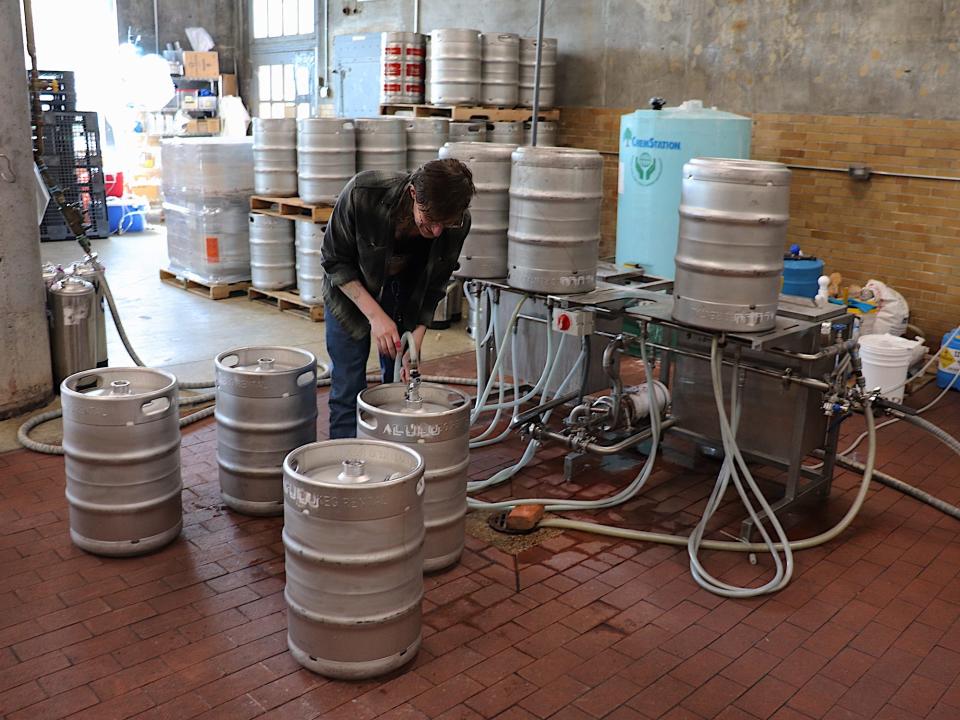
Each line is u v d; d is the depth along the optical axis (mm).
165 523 3078
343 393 3418
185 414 4461
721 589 2926
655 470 4016
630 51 6957
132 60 11859
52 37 12180
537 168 3432
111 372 3141
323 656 2396
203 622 2682
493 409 4363
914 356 5254
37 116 4504
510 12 7738
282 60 11914
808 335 3311
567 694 2400
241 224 7020
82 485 2965
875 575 3113
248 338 5938
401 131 6316
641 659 2572
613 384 3723
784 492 3781
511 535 3322
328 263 3051
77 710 2271
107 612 2719
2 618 2670
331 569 2307
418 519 2396
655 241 5746
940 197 5559
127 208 10195
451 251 3135
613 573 3066
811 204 6133
